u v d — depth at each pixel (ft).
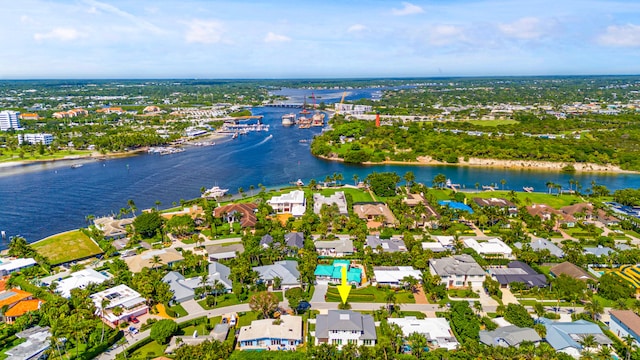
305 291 535.60
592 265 598.75
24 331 447.01
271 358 392.27
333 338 433.89
